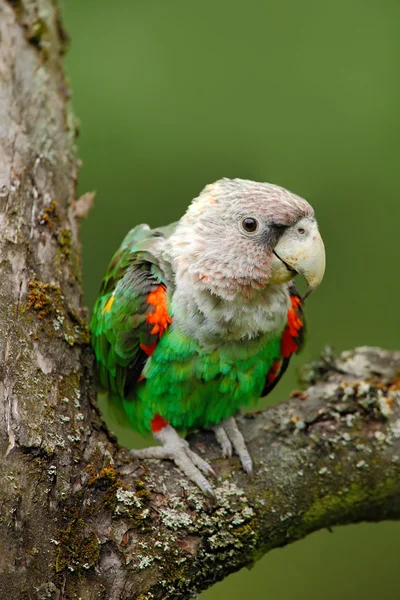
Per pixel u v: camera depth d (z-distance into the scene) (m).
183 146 13.68
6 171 8.04
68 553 6.43
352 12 14.33
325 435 7.82
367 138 13.63
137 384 8.47
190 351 8.08
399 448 7.71
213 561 7.10
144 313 8.06
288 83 13.97
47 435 6.57
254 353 8.30
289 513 7.52
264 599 11.73
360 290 13.64
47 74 9.45
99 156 13.60
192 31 14.27
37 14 9.78
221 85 13.94
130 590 6.65
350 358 8.54
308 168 13.62
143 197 13.63
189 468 7.51
